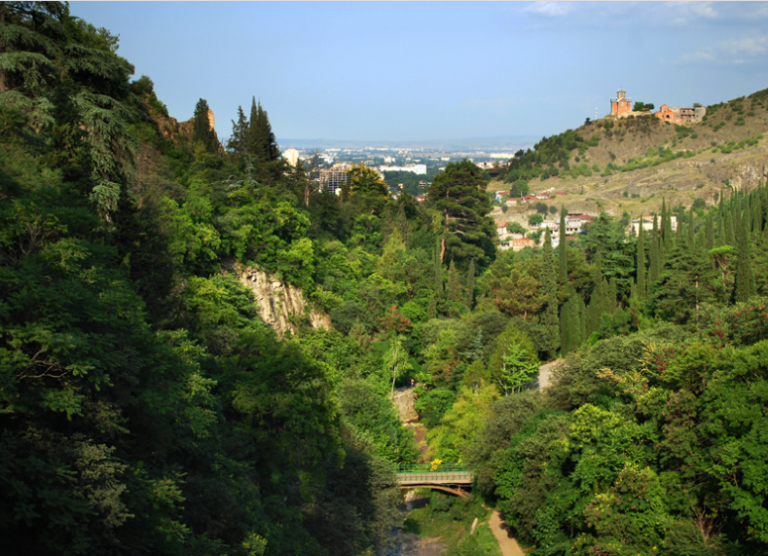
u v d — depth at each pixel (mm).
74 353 25875
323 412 44594
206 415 35656
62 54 54719
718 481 41656
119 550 25719
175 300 54656
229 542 34062
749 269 80750
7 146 40594
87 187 46375
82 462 24766
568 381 68188
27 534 23828
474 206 150500
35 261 29000
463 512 68000
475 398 78000
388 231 135250
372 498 55219
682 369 48406
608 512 43812
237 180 98750
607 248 130625
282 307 86062
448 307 113562
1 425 25266
